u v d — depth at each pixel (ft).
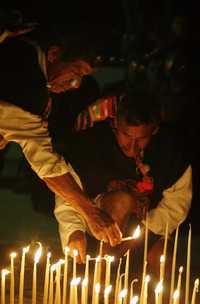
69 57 19.42
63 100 29.37
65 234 22.07
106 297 18.30
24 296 22.35
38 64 19.53
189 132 35.09
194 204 34.35
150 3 51.16
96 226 19.94
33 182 32.73
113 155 25.20
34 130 19.40
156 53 37.35
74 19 19.72
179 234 33.40
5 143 20.21
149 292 22.85
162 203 23.67
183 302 22.30
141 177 24.36
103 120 25.20
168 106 35.83
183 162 23.81
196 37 37.09
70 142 26.40
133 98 22.36
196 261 28.60
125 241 23.76
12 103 19.22
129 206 23.47
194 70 36.42
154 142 23.93
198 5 48.60
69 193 19.76
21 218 36.06
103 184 25.34
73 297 18.24
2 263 26.25
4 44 19.45
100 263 19.51
